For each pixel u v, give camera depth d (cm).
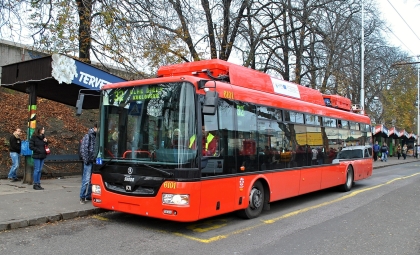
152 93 707
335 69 2339
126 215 841
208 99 646
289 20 2203
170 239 652
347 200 1141
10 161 1345
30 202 875
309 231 734
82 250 578
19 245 596
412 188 1447
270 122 898
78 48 1464
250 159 809
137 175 683
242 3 1983
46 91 1252
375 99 3878
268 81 954
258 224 786
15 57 1917
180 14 1709
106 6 1425
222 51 1966
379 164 3080
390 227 780
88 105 1470
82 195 891
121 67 1631
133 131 714
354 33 2723
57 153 1534
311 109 1112
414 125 5869
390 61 3547
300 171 1019
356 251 607
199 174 654
